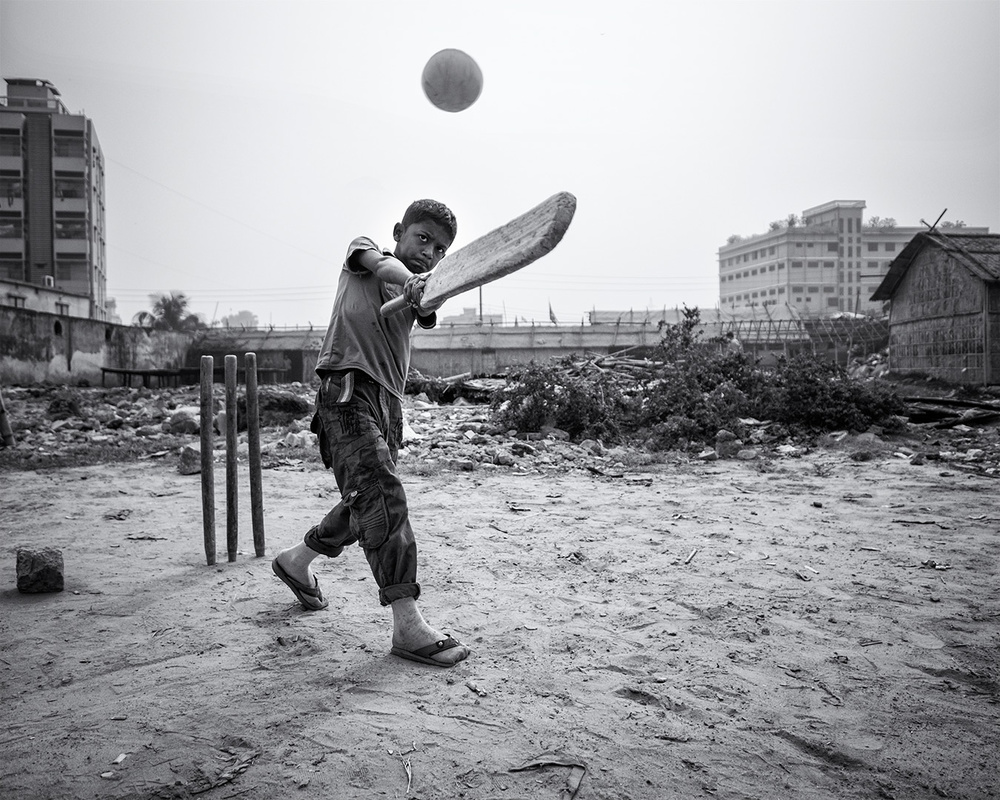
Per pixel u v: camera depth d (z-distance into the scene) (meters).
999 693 2.49
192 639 2.98
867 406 11.93
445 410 16.05
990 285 22.05
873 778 1.94
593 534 5.09
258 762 1.98
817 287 107.12
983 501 6.35
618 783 1.90
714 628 3.12
